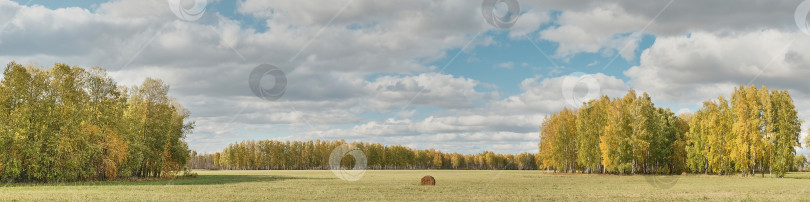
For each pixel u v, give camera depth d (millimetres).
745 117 66625
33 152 43312
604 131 78750
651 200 27188
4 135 42094
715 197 29078
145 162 57375
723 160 70375
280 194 30609
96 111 50812
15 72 44438
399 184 44406
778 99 66812
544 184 45375
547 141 92562
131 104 56500
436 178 63562
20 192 30766
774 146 64562
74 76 49438
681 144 84000
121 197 27125
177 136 61062
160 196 28234
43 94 46312
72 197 26703
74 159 45719
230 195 29453
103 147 49062
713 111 72812
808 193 32156
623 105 79812
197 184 43875
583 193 32625
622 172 76000
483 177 68000
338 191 33938
